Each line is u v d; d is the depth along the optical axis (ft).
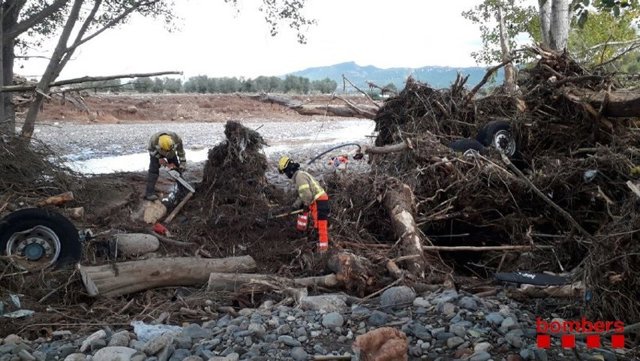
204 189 29.45
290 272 23.31
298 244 25.66
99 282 20.18
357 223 26.50
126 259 23.24
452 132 32.83
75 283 20.30
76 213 25.75
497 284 21.84
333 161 45.60
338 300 18.63
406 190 26.27
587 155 27.81
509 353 14.56
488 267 25.64
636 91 27.96
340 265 21.24
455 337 15.25
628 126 28.22
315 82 171.42
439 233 28.17
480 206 26.99
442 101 33.32
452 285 20.54
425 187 27.81
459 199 26.99
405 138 29.53
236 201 28.17
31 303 19.10
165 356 14.78
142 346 15.66
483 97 34.60
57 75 34.81
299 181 23.35
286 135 91.50
